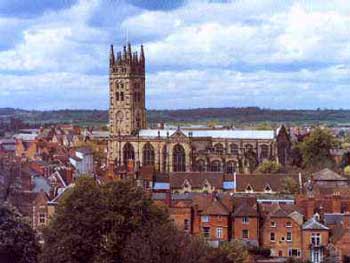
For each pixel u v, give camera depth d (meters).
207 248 149.75
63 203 154.50
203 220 198.12
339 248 185.12
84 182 159.12
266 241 195.25
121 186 156.25
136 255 140.50
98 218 150.88
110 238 148.12
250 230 196.38
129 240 145.50
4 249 159.38
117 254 147.88
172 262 139.38
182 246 142.62
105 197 153.25
